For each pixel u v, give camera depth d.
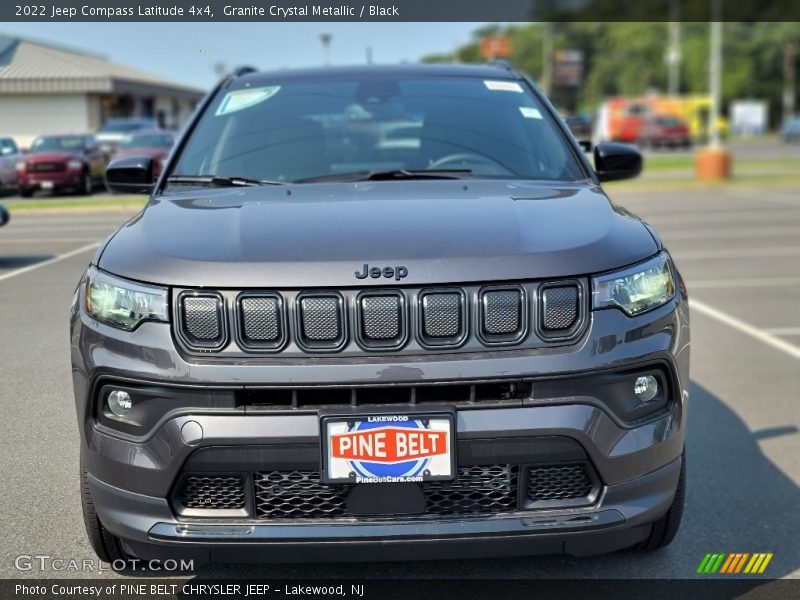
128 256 2.45
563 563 2.86
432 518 2.31
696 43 75.12
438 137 3.53
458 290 2.30
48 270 3.62
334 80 3.90
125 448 2.32
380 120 3.60
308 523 2.29
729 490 3.48
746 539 3.05
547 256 2.36
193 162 3.41
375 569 2.81
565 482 2.37
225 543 2.28
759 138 58.06
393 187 3.07
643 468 2.40
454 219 2.57
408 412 2.24
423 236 2.43
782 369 5.32
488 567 2.83
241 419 2.24
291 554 2.32
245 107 3.70
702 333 6.31
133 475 2.32
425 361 2.26
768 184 20.47
